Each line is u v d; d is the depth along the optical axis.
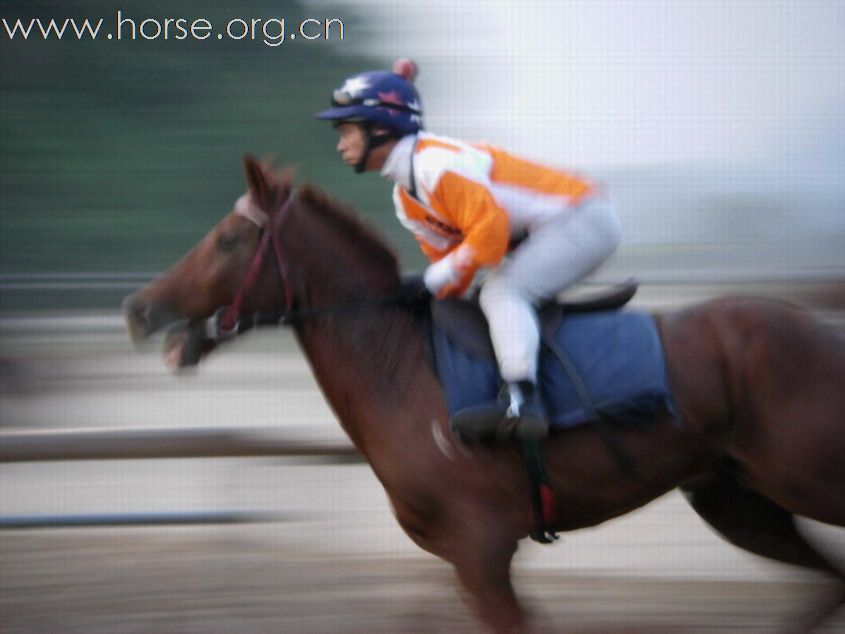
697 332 5.65
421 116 5.70
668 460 5.58
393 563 8.59
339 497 10.68
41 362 14.64
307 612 7.46
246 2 21.72
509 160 5.68
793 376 5.44
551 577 8.34
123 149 21.17
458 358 5.56
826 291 11.02
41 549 9.00
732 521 6.21
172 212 21.22
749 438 5.52
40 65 20.91
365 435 5.71
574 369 5.53
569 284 5.69
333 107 5.64
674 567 8.60
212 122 21.42
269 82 21.77
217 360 17.64
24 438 7.81
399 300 5.82
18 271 20.56
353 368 5.72
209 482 10.52
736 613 7.44
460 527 5.52
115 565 8.54
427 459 5.54
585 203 5.65
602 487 5.60
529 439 5.34
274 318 5.77
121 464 12.23
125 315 5.77
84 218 20.83
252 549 9.01
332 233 5.81
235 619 7.32
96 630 7.12
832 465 5.38
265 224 5.68
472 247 5.34
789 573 8.22
